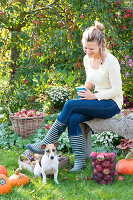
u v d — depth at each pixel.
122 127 2.76
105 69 2.81
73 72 4.61
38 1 5.27
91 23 3.96
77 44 4.29
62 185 2.66
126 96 5.38
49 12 4.62
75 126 2.99
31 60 4.30
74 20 4.52
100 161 2.63
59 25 4.40
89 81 3.15
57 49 4.61
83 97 2.95
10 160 3.33
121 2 4.64
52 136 3.02
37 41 4.43
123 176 2.84
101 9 4.17
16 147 3.88
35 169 2.88
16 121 4.04
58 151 3.74
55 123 3.01
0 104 4.61
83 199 2.34
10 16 4.53
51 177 2.90
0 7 4.58
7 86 4.84
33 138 4.00
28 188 2.59
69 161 3.22
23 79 4.51
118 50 4.52
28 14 5.01
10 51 5.27
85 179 2.79
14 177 2.64
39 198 2.38
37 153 3.07
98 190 2.48
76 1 4.12
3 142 3.99
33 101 4.75
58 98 5.69
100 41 2.73
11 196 2.39
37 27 4.61
